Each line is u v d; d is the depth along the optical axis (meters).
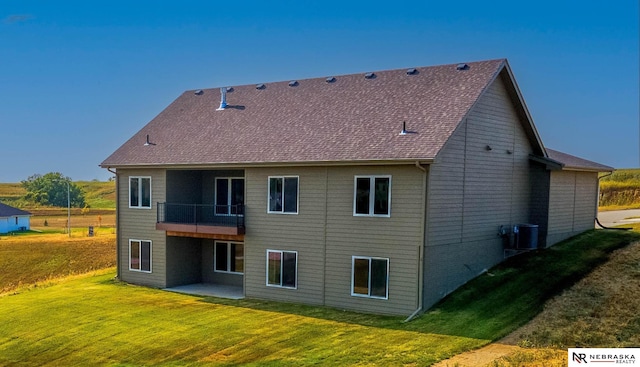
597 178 27.88
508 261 22.00
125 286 25.22
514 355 13.55
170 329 17.94
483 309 17.53
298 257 20.62
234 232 21.80
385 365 13.59
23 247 46.59
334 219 19.70
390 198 18.50
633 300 16.78
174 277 25.02
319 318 18.33
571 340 14.59
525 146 23.50
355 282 19.25
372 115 21.00
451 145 18.95
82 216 88.50
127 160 25.38
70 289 25.09
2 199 124.81
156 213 24.84
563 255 22.17
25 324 19.73
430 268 18.09
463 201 19.67
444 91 20.66
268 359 14.65
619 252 21.62
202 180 25.89
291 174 20.75
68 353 16.53
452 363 13.44
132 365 15.12
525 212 23.61
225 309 20.17
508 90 21.95
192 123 26.53
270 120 23.88
